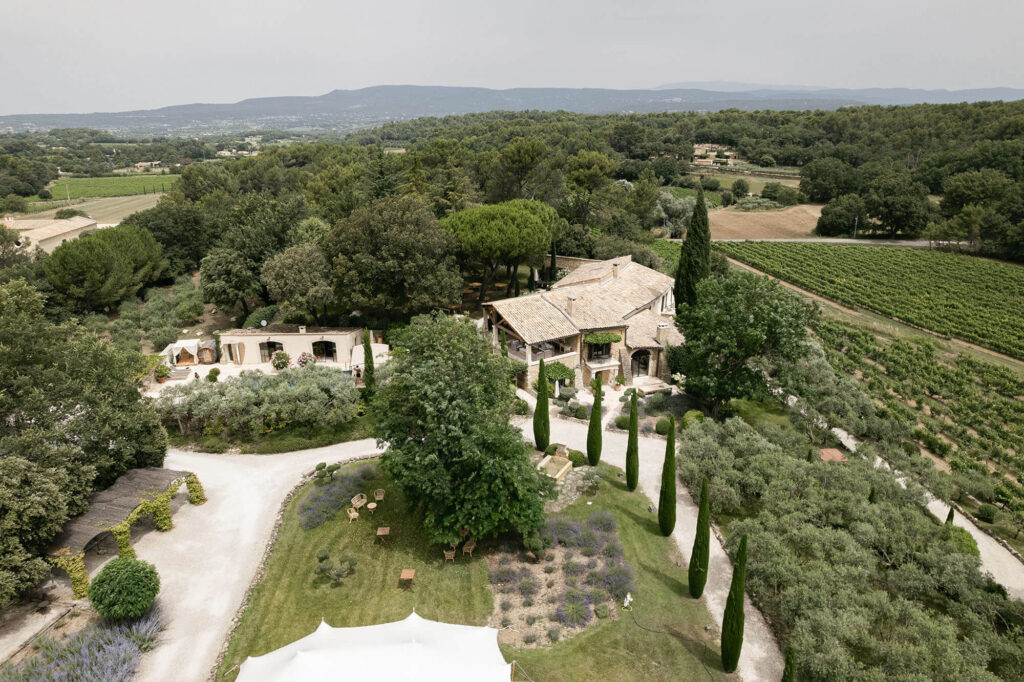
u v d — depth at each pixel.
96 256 67.75
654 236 128.00
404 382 31.45
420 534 32.72
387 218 61.12
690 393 50.31
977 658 23.61
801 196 166.00
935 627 24.31
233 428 41.94
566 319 52.75
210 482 37.69
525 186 98.25
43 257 74.19
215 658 24.39
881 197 135.75
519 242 66.94
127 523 29.28
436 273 61.00
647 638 25.67
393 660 19.11
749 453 39.06
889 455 43.94
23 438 26.97
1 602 23.94
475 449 28.53
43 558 26.83
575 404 47.16
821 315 87.12
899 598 26.42
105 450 32.53
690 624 26.62
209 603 27.50
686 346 48.97
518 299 53.97
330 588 28.50
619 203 115.12
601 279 63.97
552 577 29.28
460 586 28.75
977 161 147.50
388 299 60.69
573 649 24.91
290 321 65.25
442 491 29.33
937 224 127.38
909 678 21.42
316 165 156.75
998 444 50.12
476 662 19.50
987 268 107.94
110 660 23.11
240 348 58.03
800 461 36.94
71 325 35.97
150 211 88.75
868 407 50.31
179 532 32.66
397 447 31.69
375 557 30.77
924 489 37.78
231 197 120.62
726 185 183.88
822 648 23.19
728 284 46.69
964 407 56.62
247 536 32.41
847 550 28.94
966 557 29.45
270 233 70.69
